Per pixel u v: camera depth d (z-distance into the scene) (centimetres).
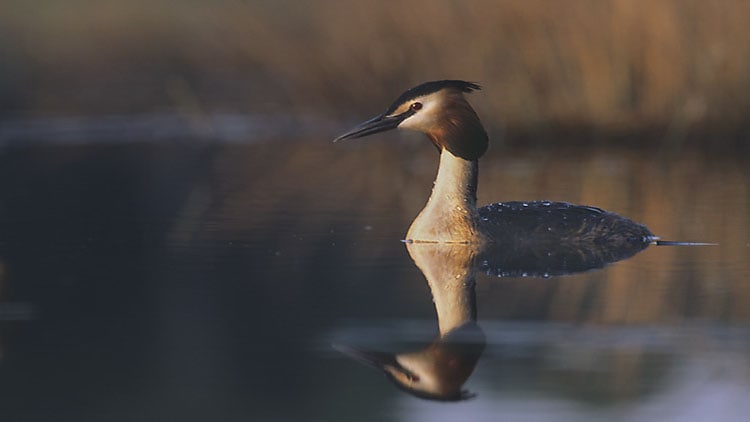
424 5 2458
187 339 860
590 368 779
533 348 831
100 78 2864
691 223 1370
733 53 2216
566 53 2297
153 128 2469
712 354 809
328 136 2458
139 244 1258
